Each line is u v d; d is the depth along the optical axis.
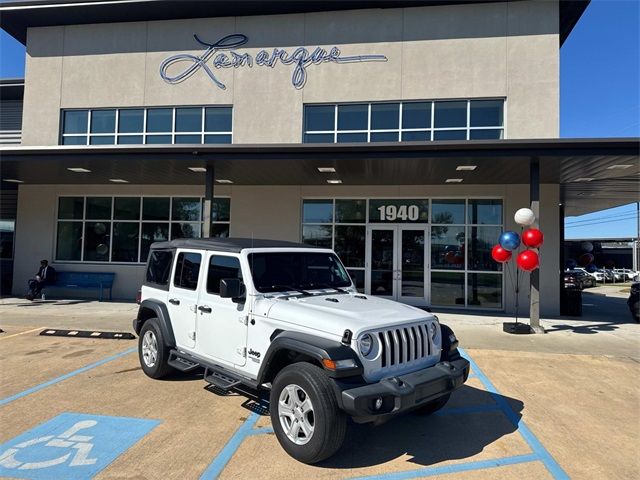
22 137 14.44
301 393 3.74
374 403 3.44
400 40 12.80
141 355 5.94
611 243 56.12
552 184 12.09
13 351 7.20
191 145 9.63
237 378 4.42
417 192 12.95
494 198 12.66
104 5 13.49
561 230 13.83
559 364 6.85
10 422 4.35
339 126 13.09
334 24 13.14
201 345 5.00
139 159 10.10
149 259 6.34
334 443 3.50
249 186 13.64
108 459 3.64
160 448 3.85
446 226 12.86
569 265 14.82
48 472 3.42
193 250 5.40
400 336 3.93
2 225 15.64
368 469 3.57
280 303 4.28
